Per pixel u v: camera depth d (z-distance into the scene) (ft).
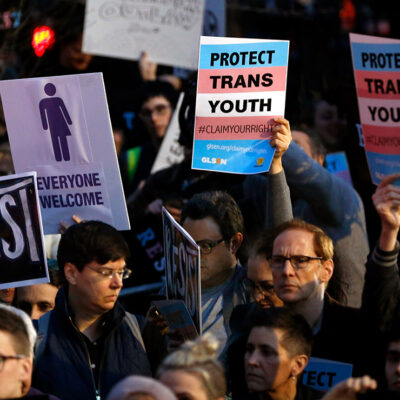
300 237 40.57
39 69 83.30
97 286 38.99
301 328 36.96
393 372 35.94
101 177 47.34
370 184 67.72
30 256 43.96
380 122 49.42
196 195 46.47
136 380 28.27
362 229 52.95
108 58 82.58
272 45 45.52
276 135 45.11
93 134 47.26
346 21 94.94
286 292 40.45
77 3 83.61
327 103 75.46
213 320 44.16
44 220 48.01
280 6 91.81
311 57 90.38
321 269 40.65
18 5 81.71
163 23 74.95
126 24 74.23
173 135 69.46
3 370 34.09
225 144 45.80
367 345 39.42
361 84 49.85
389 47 49.16
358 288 51.52
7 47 81.87
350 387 31.63
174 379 31.12
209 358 31.81
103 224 39.99
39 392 36.14
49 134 47.55
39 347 39.42
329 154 69.46
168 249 44.65
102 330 40.22
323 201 51.01
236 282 45.01
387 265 39.78
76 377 38.96
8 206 44.16
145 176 76.59
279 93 45.52
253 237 60.39
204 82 45.88
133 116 78.38
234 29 91.40
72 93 47.21
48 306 45.80
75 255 39.19
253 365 36.50
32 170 47.83
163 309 39.70
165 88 77.61
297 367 36.86
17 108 47.62
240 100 45.68
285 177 49.70
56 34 82.84
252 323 37.29
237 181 66.28
